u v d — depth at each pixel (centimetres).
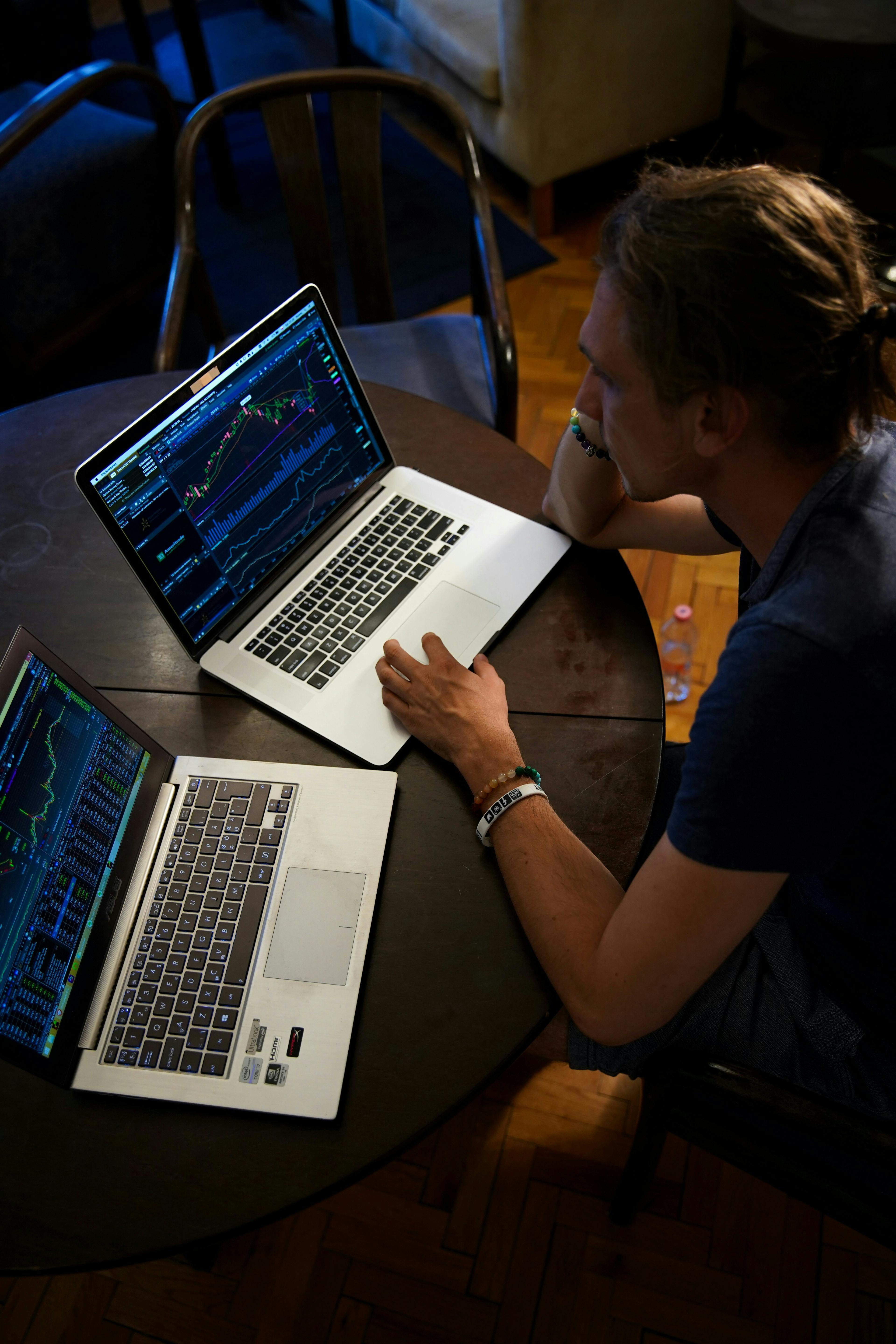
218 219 307
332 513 116
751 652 69
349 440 116
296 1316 132
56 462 132
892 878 80
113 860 90
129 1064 82
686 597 204
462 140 166
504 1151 143
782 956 99
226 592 107
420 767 98
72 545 122
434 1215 138
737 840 70
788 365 66
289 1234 138
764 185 66
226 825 94
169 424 97
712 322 66
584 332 76
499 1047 82
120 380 144
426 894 90
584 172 306
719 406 71
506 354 154
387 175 313
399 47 303
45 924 82
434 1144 144
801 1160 94
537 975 85
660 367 70
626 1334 129
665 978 77
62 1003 82
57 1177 78
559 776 97
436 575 111
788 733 68
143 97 344
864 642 67
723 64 270
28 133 185
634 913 77
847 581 68
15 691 83
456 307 270
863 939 88
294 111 170
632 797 95
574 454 106
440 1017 84
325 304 110
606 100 261
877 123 285
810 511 73
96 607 115
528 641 107
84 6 341
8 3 316
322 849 92
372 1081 81
